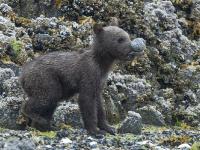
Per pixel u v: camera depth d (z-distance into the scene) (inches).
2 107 1375.5
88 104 1318.9
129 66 1708.9
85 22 1754.4
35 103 1318.9
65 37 1674.5
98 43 1334.9
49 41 1665.8
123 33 1333.7
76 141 1200.8
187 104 1699.1
